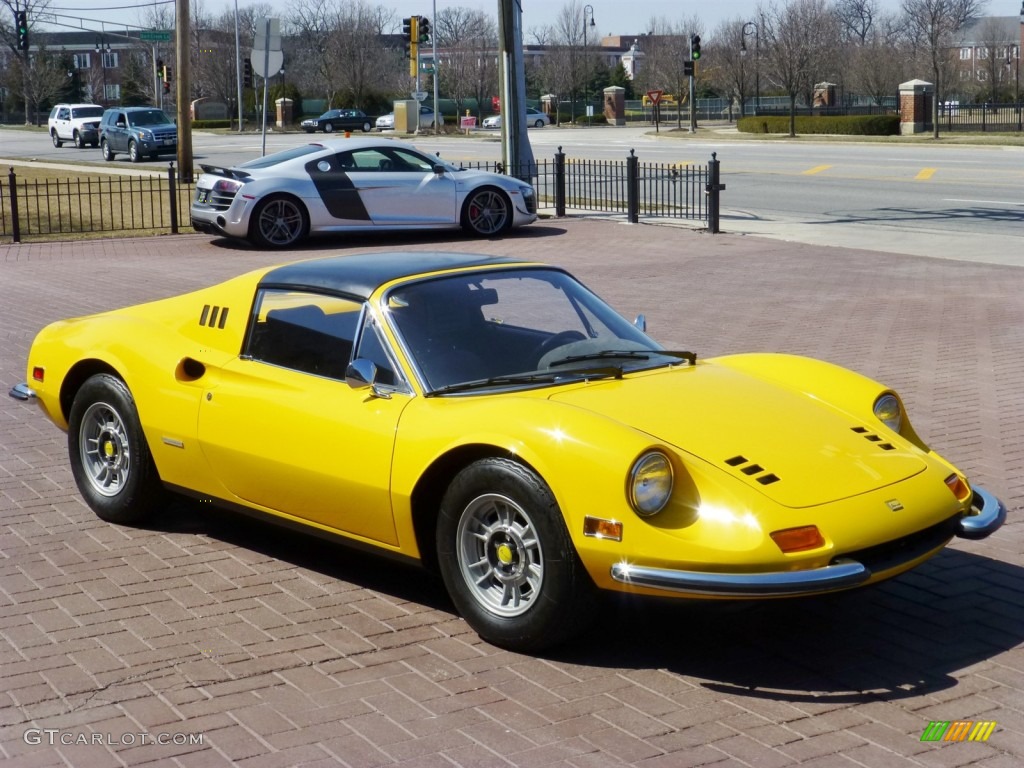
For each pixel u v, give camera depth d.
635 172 20.00
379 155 17.95
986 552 5.51
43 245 17.92
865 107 66.00
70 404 6.22
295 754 3.65
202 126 78.19
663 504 4.04
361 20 93.50
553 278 5.45
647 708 3.96
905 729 3.80
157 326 5.80
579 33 119.94
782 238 18.08
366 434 4.69
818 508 4.09
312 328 5.12
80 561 5.43
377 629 4.66
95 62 134.00
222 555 5.52
